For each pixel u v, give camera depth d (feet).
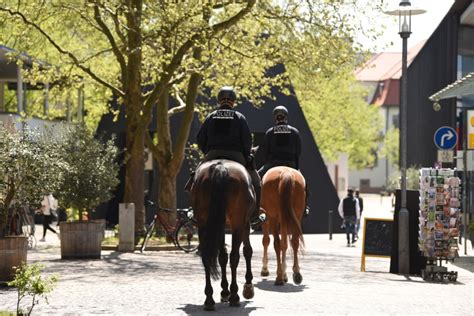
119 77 103.50
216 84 94.12
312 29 82.12
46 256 72.95
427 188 56.24
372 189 410.72
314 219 133.90
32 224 88.02
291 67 92.27
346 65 85.71
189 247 80.79
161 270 59.21
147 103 84.17
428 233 56.08
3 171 49.06
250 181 39.50
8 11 84.28
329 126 200.44
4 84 133.59
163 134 93.25
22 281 34.14
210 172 38.19
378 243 61.05
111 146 72.84
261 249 89.45
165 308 38.75
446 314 37.50
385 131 415.23
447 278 55.67
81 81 100.17
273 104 132.67
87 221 69.56
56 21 94.84
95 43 107.45
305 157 134.00
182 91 109.91
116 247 80.07
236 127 41.16
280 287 47.57
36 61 98.12
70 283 49.83
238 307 38.96
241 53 85.71
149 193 140.05
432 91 142.00
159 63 85.46
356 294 44.86
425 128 150.92
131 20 80.94
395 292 46.70
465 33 123.95
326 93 190.80
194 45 80.53
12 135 50.42
